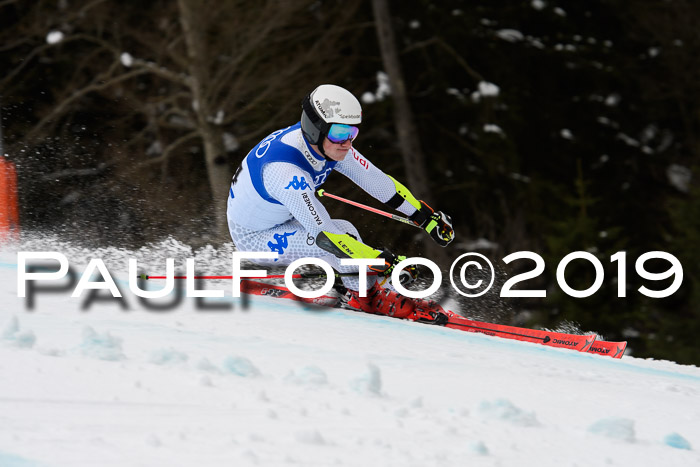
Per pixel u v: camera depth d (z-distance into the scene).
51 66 26.25
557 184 29.31
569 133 30.19
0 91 25.53
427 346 6.82
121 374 4.46
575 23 30.70
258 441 3.54
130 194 23.33
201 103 21.88
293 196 7.65
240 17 21.88
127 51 25.33
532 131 29.66
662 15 30.97
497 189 28.61
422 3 28.75
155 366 4.71
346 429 3.87
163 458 3.24
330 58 24.42
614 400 5.49
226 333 6.21
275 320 7.18
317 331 6.82
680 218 26.42
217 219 21.70
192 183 24.61
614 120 31.11
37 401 3.87
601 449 4.10
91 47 26.11
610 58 30.64
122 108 24.28
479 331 8.48
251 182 8.12
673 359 24.16
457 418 4.32
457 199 29.19
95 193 23.36
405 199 8.76
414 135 26.88
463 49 28.92
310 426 3.86
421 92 29.00
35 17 24.61
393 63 26.78
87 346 4.88
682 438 4.39
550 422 4.56
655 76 31.67
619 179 30.98
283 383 4.63
